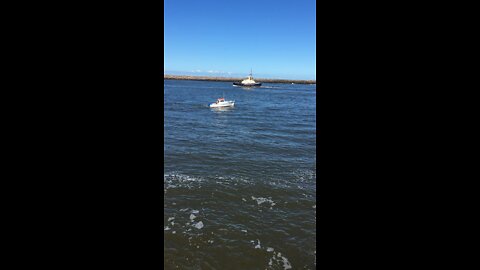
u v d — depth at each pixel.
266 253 7.28
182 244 7.53
